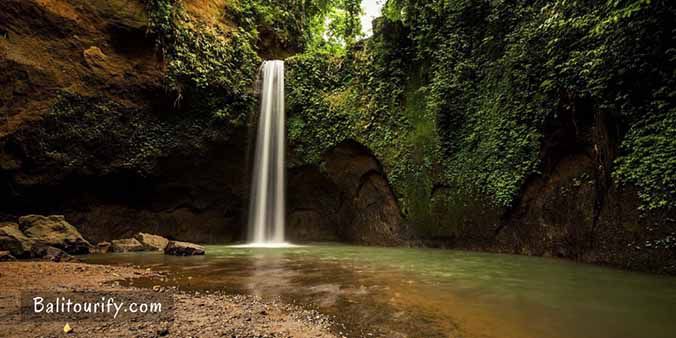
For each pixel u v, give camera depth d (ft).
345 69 53.21
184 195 47.67
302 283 17.87
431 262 26.73
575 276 20.24
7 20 35.12
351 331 10.55
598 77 26.16
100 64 40.01
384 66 48.57
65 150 37.86
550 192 31.22
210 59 47.50
